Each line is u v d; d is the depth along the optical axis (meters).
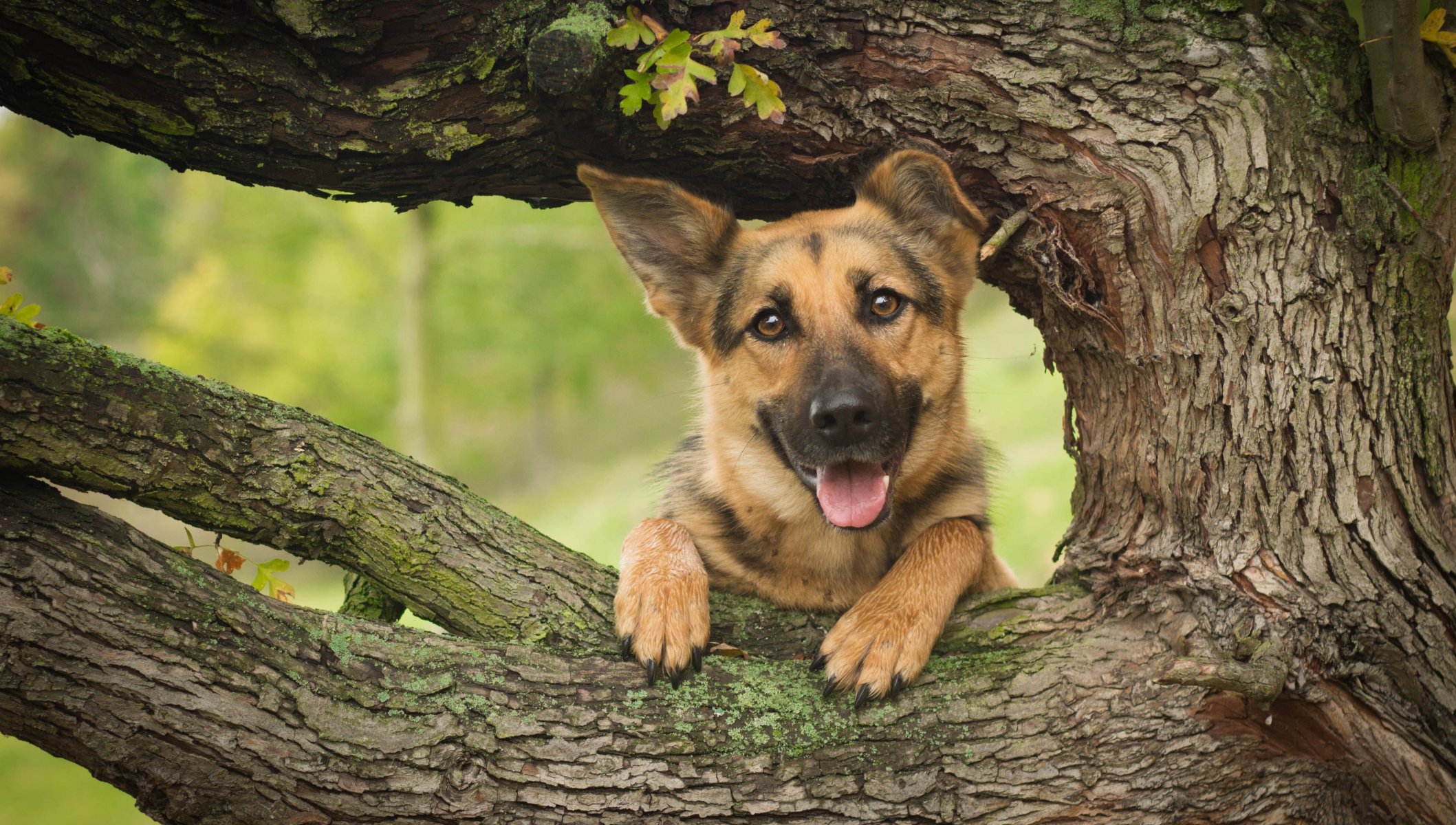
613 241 4.55
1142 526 3.77
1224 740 3.40
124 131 3.70
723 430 4.66
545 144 4.01
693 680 3.52
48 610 3.00
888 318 4.45
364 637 3.35
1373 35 3.44
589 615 3.73
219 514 3.39
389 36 3.64
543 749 3.24
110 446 3.22
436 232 16.56
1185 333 3.64
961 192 3.87
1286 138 3.57
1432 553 3.50
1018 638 3.71
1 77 3.53
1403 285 3.59
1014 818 3.32
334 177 3.88
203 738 3.03
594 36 3.57
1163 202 3.65
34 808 10.20
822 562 4.45
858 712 3.45
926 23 3.81
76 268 21.44
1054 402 13.91
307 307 16.94
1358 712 3.39
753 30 3.65
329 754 3.11
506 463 22.14
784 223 4.78
